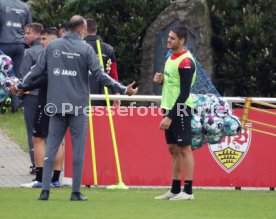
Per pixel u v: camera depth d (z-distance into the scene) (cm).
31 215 3300
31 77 3731
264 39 6372
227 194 4156
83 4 6619
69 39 3653
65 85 3628
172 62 3747
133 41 6575
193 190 4300
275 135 4347
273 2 6506
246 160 4366
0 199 3762
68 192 4056
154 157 4334
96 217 3275
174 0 6638
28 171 4784
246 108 4262
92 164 4316
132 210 3494
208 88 4128
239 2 6619
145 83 6400
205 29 6319
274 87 6381
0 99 4225
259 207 3688
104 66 4653
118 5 6675
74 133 3669
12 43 5428
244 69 6419
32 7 6712
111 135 4309
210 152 4356
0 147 5481
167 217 3316
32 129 4578
